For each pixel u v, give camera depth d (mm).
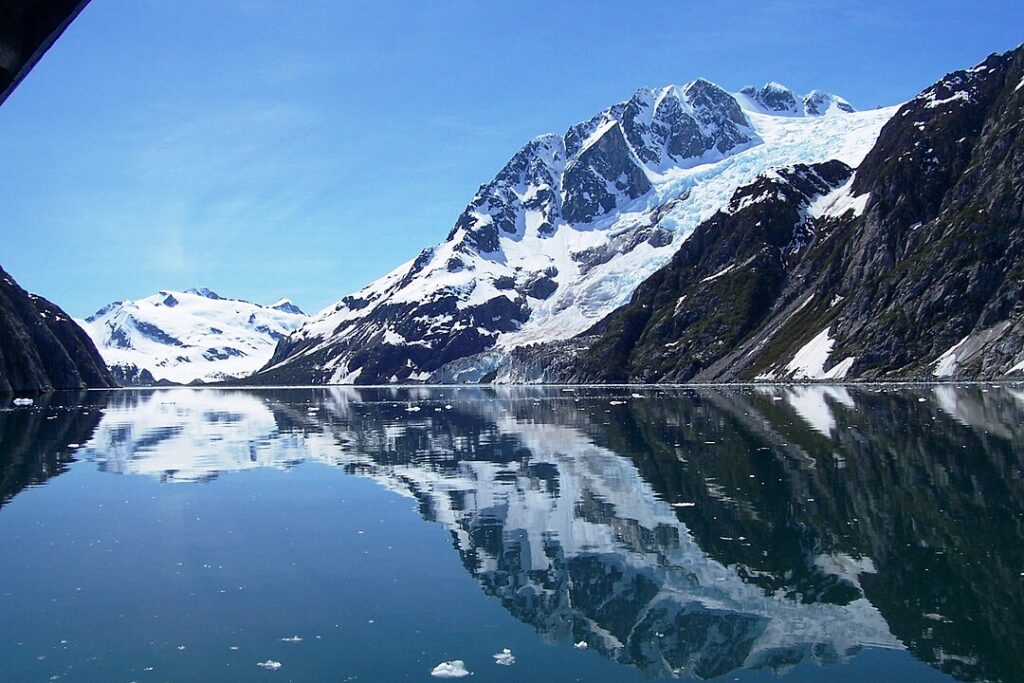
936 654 22688
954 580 28469
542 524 38406
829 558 31484
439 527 38281
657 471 52656
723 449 62188
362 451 68250
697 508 40750
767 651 23281
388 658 23109
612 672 22078
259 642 24281
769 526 36594
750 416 91438
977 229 189625
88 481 53156
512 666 22562
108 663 22812
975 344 167500
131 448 72875
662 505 41844
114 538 36938
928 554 31484
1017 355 154500
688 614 26188
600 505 42312
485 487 48594
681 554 32812
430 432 86000
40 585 29875
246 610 27031
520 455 63062
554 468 55469
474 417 109562
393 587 29438
